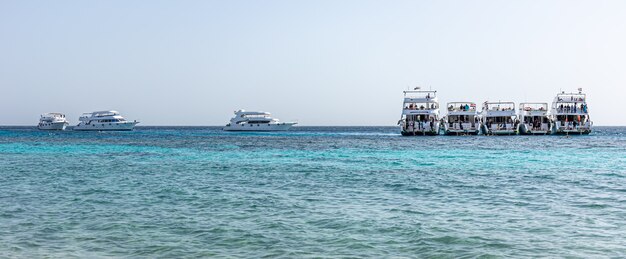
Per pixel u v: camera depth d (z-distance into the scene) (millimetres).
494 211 19641
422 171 35312
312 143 82375
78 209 20188
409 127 101375
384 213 19234
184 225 17250
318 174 33375
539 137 100500
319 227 16906
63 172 34812
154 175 32938
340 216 18672
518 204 21281
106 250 14242
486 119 102812
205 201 22094
